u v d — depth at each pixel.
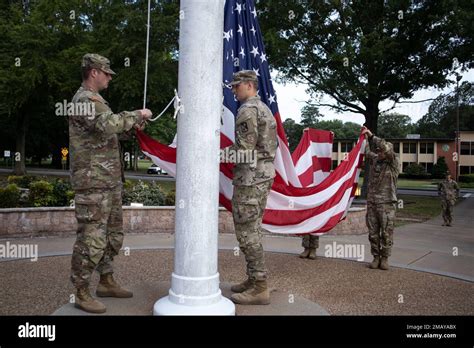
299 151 8.40
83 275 4.58
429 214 19.73
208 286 4.38
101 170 4.60
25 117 32.41
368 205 7.61
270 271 7.14
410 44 20.75
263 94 6.57
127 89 22.66
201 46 4.39
